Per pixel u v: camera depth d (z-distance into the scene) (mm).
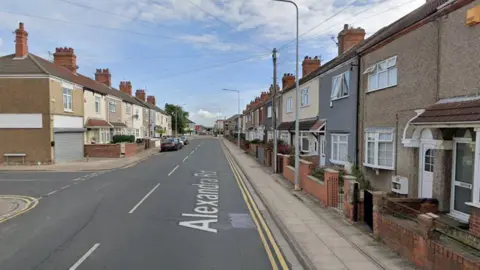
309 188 12578
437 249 4977
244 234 7852
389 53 11414
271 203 10938
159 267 5832
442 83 8523
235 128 101375
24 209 10156
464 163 7754
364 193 8320
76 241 7191
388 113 11469
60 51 32875
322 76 18750
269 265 5988
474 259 4367
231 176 18141
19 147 22844
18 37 24359
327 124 17875
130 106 44188
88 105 29891
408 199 8047
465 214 7566
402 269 5441
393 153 11070
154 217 9289
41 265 5867
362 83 13570
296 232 7672
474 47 7352
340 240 7062
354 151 14211
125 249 6727
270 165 22062
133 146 32969
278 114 31156
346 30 19797
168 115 80250
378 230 6996
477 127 6633
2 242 7094
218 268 5828
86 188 13961
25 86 22688
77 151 27172
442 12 8414
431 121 7664
